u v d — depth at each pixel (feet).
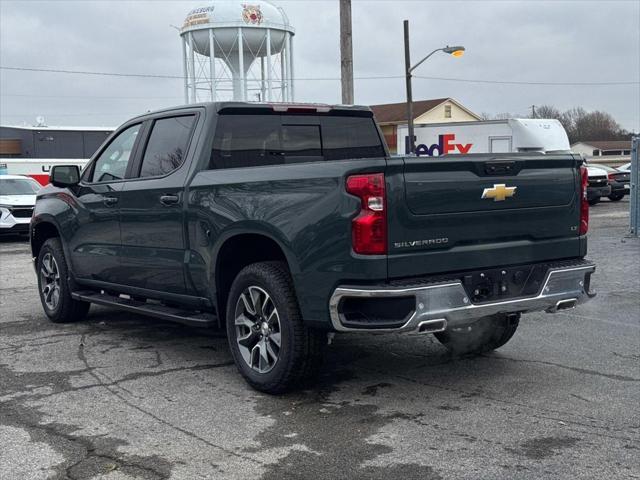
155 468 13.03
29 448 14.03
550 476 12.51
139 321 25.41
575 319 24.90
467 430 14.65
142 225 20.20
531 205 16.75
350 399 16.63
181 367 19.45
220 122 19.13
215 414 15.78
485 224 16.05
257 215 16.46
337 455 13.50
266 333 16.84
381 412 15.76
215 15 92.17
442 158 15.25
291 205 15.78
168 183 19.24
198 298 18.90
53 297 25.36
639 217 50.16
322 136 21.18
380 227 14.61
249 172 17.02
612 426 14.80
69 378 18.56
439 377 18.26
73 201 23.36
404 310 14.73
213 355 20.68
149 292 20.66
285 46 96.63
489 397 16.67
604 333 22.84
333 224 14.99
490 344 19.90
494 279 16.15
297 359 16.12
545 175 16.98
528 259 16.85
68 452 13.82
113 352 21.09
